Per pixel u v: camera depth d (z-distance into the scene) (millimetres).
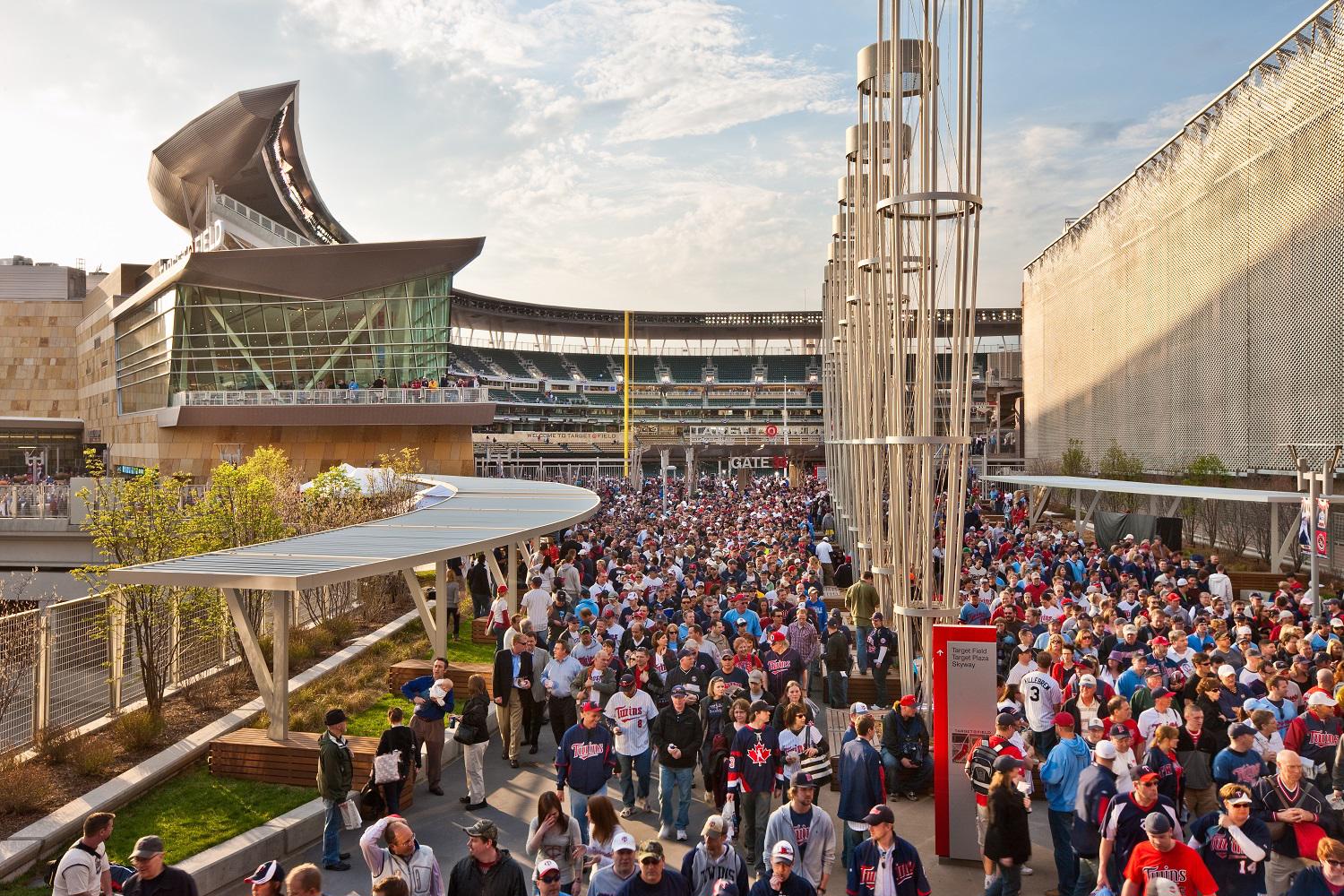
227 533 17766
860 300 18953
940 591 17625
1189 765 9367
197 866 8734
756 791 9258
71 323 90938
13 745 11141
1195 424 46938
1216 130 44500
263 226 72062
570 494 29516
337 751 9367
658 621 15688
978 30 14141
